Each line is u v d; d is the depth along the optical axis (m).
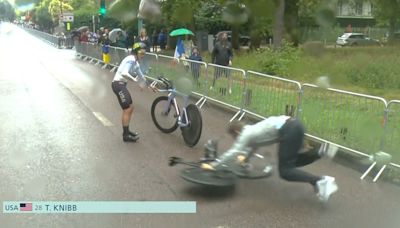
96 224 4.43
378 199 5.31
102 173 5.91
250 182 5.72
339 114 7.15
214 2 21.73
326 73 14.95
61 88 13.48
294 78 14.90
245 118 9.55
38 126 8.49
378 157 6.08
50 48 35.25
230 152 5.41
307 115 7.75
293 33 16.45
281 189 5.49
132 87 14.05
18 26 53.00
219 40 12.40
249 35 23.94
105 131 8.21
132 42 19.66
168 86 8.05
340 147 6.93
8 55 26.72
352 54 18.22
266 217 4.70
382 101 6.50
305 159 5.43
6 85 13.90
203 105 11.09
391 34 28.17
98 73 18.00
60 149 7.00
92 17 34.41
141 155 6.77
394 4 25.34
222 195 5.26
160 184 5.55
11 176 5.73
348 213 4.87
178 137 7.91
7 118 9.15
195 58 12.98
